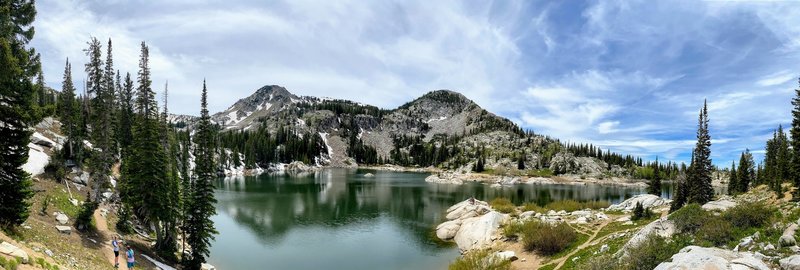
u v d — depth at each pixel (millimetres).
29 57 31922
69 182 46938
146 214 39406
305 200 96688
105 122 49250
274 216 75188
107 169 49281
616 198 118688
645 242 27344
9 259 19312
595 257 32375
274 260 48344
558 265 35812
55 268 23141
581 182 191875
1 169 28328
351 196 107000
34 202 36719
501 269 36938
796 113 54594
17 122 28875
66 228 34281
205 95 44062
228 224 67688
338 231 63781
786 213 24516
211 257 49031
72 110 57312
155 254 40062
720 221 26172
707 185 60594
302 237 59531
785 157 74062
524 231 45906
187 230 39875
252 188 122250
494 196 115188
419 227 67188
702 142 61031
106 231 39750
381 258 49625
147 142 38875
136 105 49625
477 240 52562
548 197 118812
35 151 46250
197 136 43156
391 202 96188
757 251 20844
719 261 18266
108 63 63344
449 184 157750
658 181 104625
